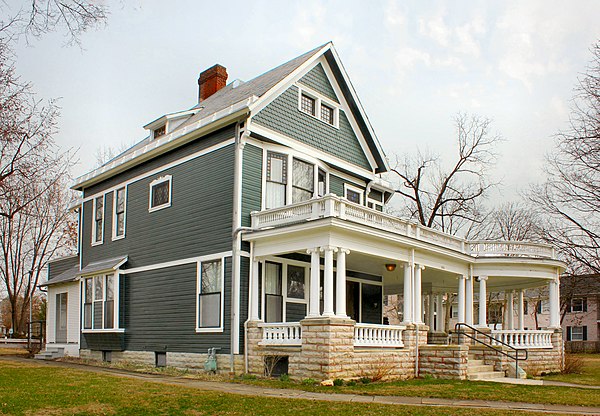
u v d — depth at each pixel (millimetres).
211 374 16750
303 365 15188
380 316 23594
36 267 41000
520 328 25797
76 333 24422
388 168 23578
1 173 17141
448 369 17031
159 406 10570
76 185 25562
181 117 23125
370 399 12039
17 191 18266
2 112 15844
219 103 22203
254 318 16922
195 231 18906
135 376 16016
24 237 40688
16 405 10211
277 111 19250
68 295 25484
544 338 22578
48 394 11391
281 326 16156
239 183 17641
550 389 14289
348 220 15719
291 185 19344
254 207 18047
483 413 10375
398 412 10312
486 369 18656
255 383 14508
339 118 22328
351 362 15266
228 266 17438
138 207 21828
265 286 17875
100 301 22469
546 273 22734
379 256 17359
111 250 23016
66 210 39844
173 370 17953
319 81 21531
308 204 16391
